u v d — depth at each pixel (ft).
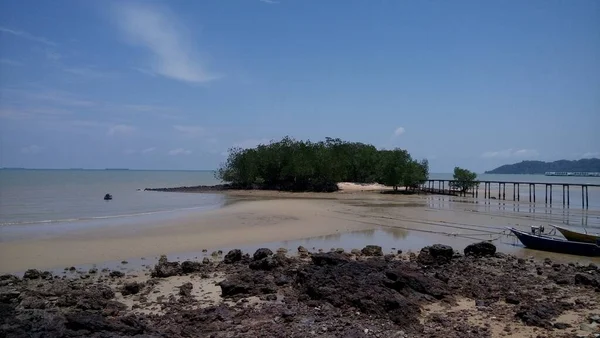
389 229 115.55
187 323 41.45
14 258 74.54
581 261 78.18
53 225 116.57
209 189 327.06
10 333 32.60
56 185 372.79
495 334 39.27
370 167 374.22
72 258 75.20
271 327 39.99
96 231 104.63
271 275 58.18
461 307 47.19
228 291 51.16
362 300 44.11
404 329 40.01
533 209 181.16
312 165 306.96
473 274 62.08
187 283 56.18
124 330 35.06
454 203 207.62
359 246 89.56
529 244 90.53
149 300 50.19
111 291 52.08
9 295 49.80
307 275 51.47
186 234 101.24
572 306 47.11
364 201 216.54
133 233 101.81
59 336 32.60
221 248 86.48
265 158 322.55
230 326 40.63
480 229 116.98
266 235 102.42
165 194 279.08
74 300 47.83
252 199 231.50
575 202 229.86
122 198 236.02
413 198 243.19
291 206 176.86
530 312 43.50
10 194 254.27
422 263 67.56
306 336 37.78
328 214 149.59
